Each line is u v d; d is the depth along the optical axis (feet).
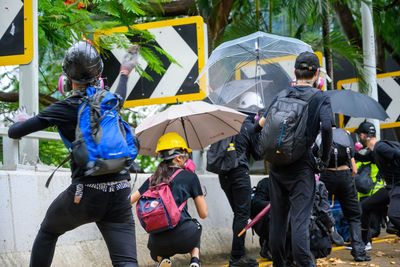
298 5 35.78
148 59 24.45
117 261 12.47
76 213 12.21
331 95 29.84
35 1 19.20
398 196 24.48
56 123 12.09
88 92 12.42
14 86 32.42
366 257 24.48
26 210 17.35
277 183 17.07
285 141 15.89
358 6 40.91
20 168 17.92
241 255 22.20
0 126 17.48
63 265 18.02
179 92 25.71
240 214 22.33
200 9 37.93
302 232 16.06
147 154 21.86
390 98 42.22
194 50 25.77
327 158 16.44
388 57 68.08
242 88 25.39
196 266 17.58
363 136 25.90
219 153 22.07
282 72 25.85
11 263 16.30
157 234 17.58
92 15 23.44
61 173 19.42
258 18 40.01
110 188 12.19
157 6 26.71
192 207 24.97
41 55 29.91
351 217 24.82
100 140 11.80
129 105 26.05
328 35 40.09
